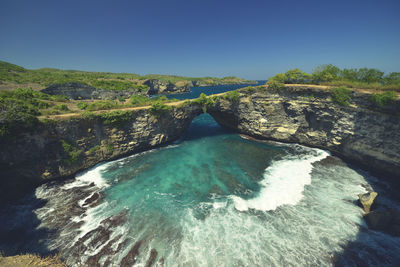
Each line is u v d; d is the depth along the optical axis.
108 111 35.94
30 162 26.05
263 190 25.69
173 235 18.31
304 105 37.12
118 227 19.39
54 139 28.05
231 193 25.20
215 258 15.90
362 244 16.94
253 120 45.62
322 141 36.88
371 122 27.86
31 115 25.59
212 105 49.28
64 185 27.67
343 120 31.61
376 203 21.03
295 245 17.02
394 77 30.86
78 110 39.88
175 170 31.89
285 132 41.78
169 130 44.12
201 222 20.03
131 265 15.36
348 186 25.95
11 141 24.02
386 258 15.59
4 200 23.58
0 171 23.78
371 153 28.42
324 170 30.36
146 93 113.62
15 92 39.28
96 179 29.25
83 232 18.75
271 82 41.53
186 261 15.67
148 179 29.14
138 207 22.61
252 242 17.39
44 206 22.91
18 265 14.07
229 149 40.81
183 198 24.34
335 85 35.22
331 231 18.44
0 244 17.50
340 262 15.40
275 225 19.38
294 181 27.61
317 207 21.94
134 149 38.50
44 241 17.78
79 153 30.67
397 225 18.11
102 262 15.59
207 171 31.39
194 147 42.53
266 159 35.34
